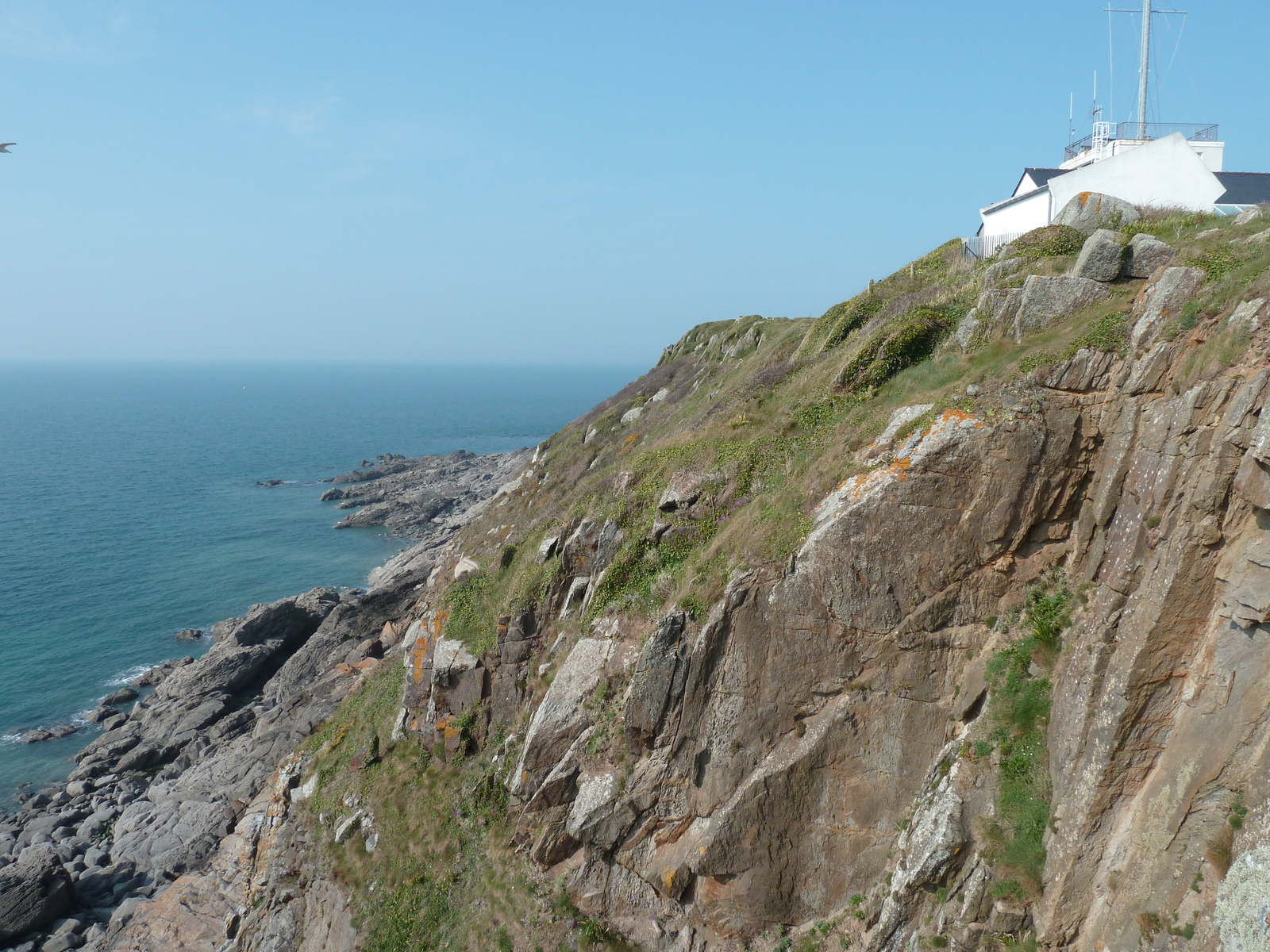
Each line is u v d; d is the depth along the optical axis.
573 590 25.39
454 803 24.31
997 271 21.84
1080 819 13.51
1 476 141.38
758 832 17.94
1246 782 11.52
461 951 20.75
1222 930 11.10
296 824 28.97
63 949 31.12
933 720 17.12
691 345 64.38
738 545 20.42
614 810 19.78
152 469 152.75
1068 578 16.44
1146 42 32.06
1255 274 13.95
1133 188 26.03
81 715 52.72
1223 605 12.47
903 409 19.69
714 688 19.23
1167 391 14.91
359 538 97.56
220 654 56.06
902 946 15.37
